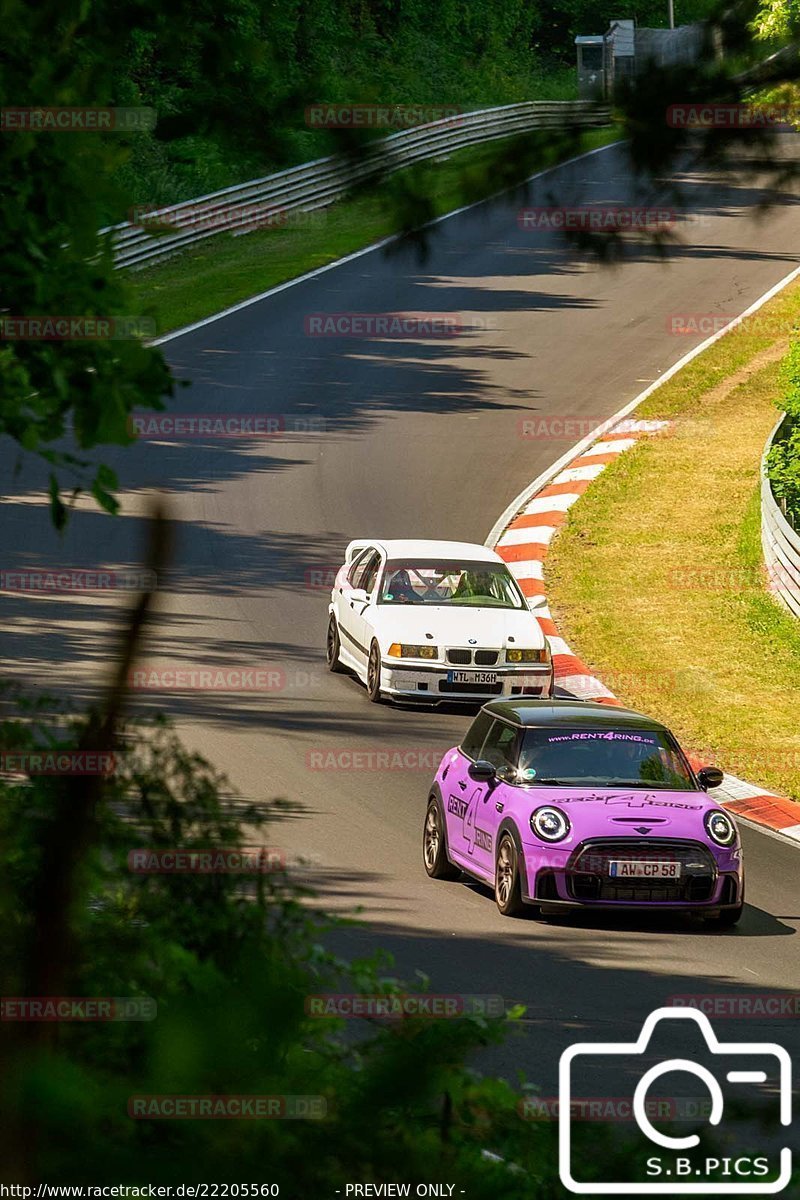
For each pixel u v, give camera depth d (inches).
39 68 465.4
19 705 731.4
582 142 445.7
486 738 1955.0
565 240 443.8
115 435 504.4
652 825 1728.6
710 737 2714.1
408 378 5275.6
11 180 483.2
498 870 1754.4
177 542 232.1
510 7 5821.9
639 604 3595.0
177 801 682.2
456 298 6215.6
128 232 6023.6
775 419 5088.6
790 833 2206.0
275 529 3909.9
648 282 6569.9
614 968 1518.2
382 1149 249.4
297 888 684.7
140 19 456.1
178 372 5132.9
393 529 4008.4
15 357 490.9
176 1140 215.9
